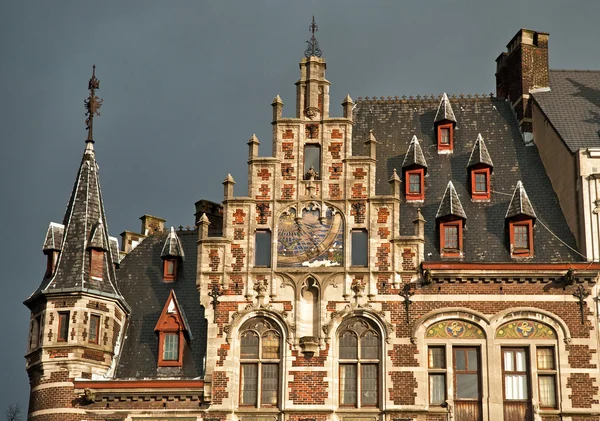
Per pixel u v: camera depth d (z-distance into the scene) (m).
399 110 65.94
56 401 56.34
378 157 63.19
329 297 56.59
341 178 58.31
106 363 57.81
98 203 61.34
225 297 56.94
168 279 61.34
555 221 59.28
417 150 61.62
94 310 58.16
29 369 57.97
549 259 57.62
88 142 63.16
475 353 55.75
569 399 54.62
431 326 56.00
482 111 65.62
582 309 55.81
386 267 56.78
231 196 58.28
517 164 62.47
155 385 55.94
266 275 57.12
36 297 58.53
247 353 56.31
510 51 67.31
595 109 63.00
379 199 57.78
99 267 59.31
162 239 63.81
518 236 58.28
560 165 60.19
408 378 55.16
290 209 58.09
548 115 62.31
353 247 57.44
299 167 58.66
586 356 55.25
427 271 56.06
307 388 55.31
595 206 57.34
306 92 59.84
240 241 57.69
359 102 66.62
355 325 56.34
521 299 56.06
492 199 60.62
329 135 59.03
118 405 56.12
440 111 63.94
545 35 65.94
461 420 54.78
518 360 55.59
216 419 55.16
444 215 58.38
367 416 54.81
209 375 55.75
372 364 55.75
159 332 58.34
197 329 58.78
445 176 62.00
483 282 56.31
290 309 56.59
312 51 61.06
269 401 55.56
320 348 55.84
